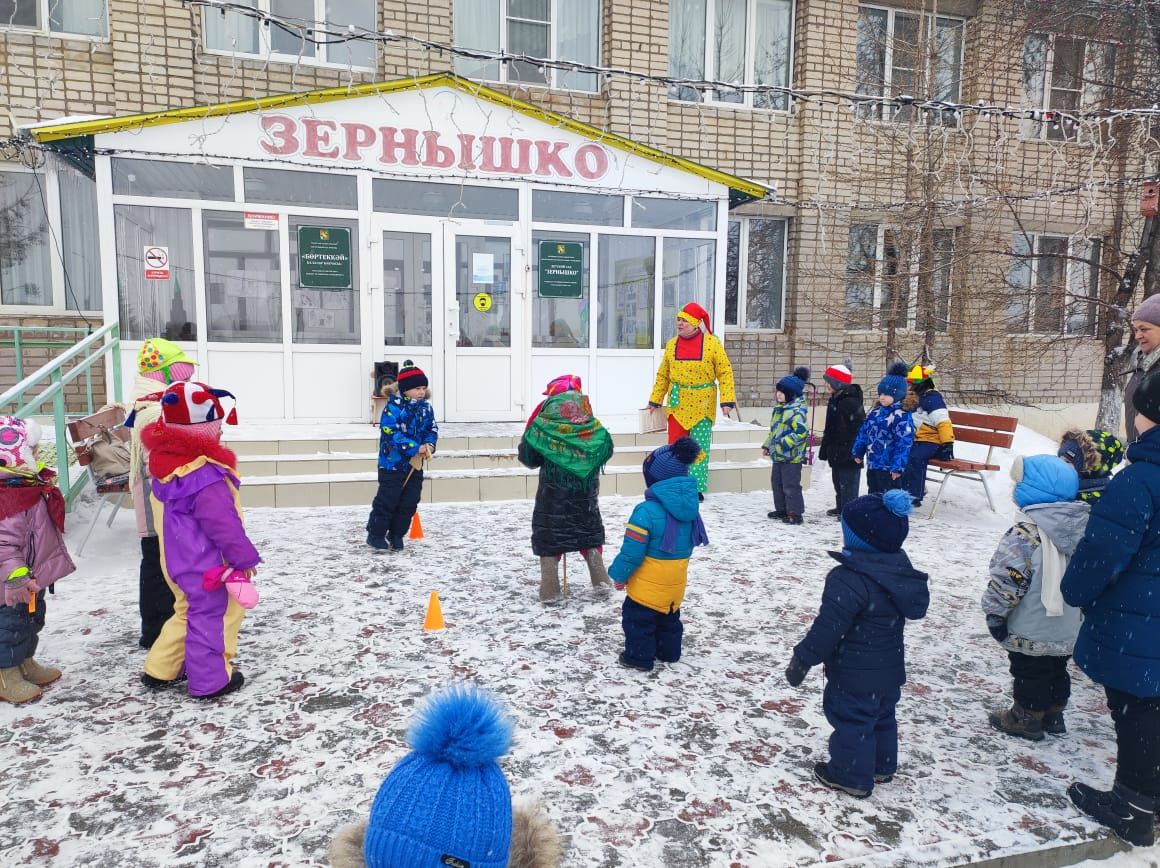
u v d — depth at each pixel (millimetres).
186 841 2584
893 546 2926
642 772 3094
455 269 9109
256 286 8445
